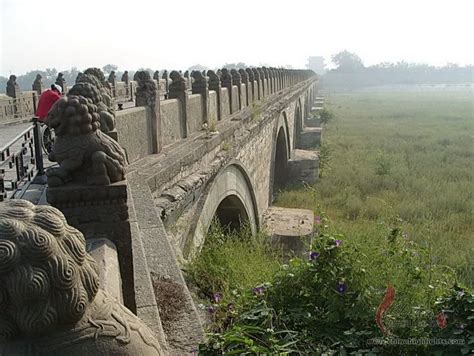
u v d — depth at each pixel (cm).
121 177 310
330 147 3064
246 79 1443
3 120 1341
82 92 387
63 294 166
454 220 1585
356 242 543
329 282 480
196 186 688
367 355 424
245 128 1173
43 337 169
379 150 2888
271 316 431
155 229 485
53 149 299
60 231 172
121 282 299
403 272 507
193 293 557
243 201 1170
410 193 1941
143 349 191
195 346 349
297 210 1689
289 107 2347
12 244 158
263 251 896
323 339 445
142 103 680
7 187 650
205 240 754
